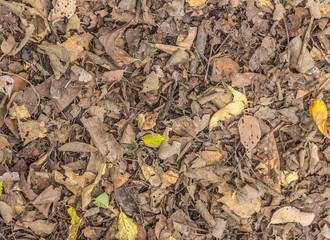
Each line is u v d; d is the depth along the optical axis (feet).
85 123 2.40
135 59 2.43
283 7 2.52
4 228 2.36
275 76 2.55
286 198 2.61
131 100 2.47
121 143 2.45
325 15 2.58
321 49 2.60
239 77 2.51
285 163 2.60
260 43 2.53
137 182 2.48
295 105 2.59
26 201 2.38
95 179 2.42
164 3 2.43
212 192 2.55
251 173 2.57
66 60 2.35
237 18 2.51
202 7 2.46
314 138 2.61
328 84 2.62
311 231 2.65
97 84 2.41
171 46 2.44
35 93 2.36
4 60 2.34
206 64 2.50
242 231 2.57
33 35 2.34
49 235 2.42
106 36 2.39
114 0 2.39
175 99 2.49
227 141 2.55
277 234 2.60
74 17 2.36
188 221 2.52
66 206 2.43
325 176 2.65
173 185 2.52
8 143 2.36
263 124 2.56
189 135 2.50
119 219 2.47
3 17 2.32
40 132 2.37
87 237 2.45
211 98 2.48
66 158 2.43
